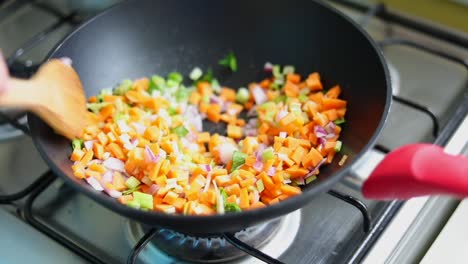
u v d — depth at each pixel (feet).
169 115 2.06
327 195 1.82
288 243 1.74
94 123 1.94
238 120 2.08
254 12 2.08
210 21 2.12
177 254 1.72
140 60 2.10
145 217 1.50
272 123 1.99
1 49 2.26
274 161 1.85
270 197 1.80
